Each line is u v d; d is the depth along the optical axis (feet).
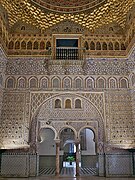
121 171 25.26
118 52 29.22
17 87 27.63
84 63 28.55
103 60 28.94
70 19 30.55
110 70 28.58
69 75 28.37
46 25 30.19
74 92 27.78
